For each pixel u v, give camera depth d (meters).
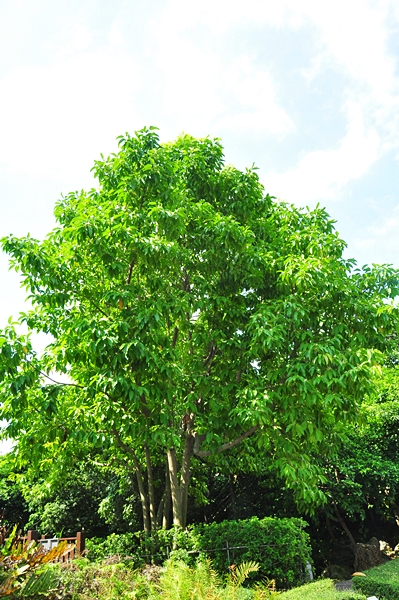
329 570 13.51
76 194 11.24
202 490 14.75
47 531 16.84
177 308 9.39
